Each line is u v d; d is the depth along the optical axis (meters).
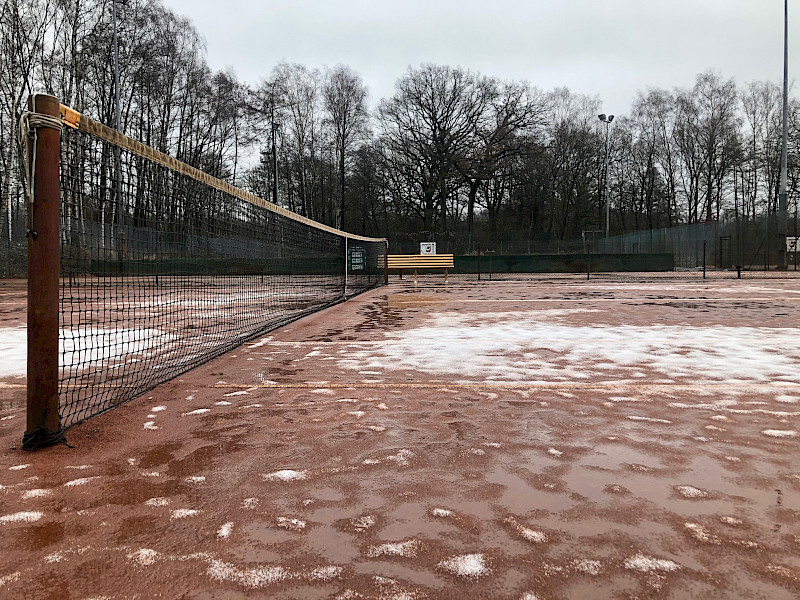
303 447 3.15
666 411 3.86
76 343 7.03
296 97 44.50
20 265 23.88
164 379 5.00
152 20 33.19
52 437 3.17
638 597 1.72
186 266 14.71
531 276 29.44
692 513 2.30
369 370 5.36
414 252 35.84
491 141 46.41
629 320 9.47
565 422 3.61
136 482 2.65
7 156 25.16
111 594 1.76
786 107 30.95
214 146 40.44
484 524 2.21
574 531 2.15
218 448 3.14
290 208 47.34
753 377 4.94
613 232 59.97
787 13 30.81
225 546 2.05
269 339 7.52
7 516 2.29
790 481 2.63
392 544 2.05
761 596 1.73
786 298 14.02
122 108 33.03
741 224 32.59
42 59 28.31
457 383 4.77
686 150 52.84
